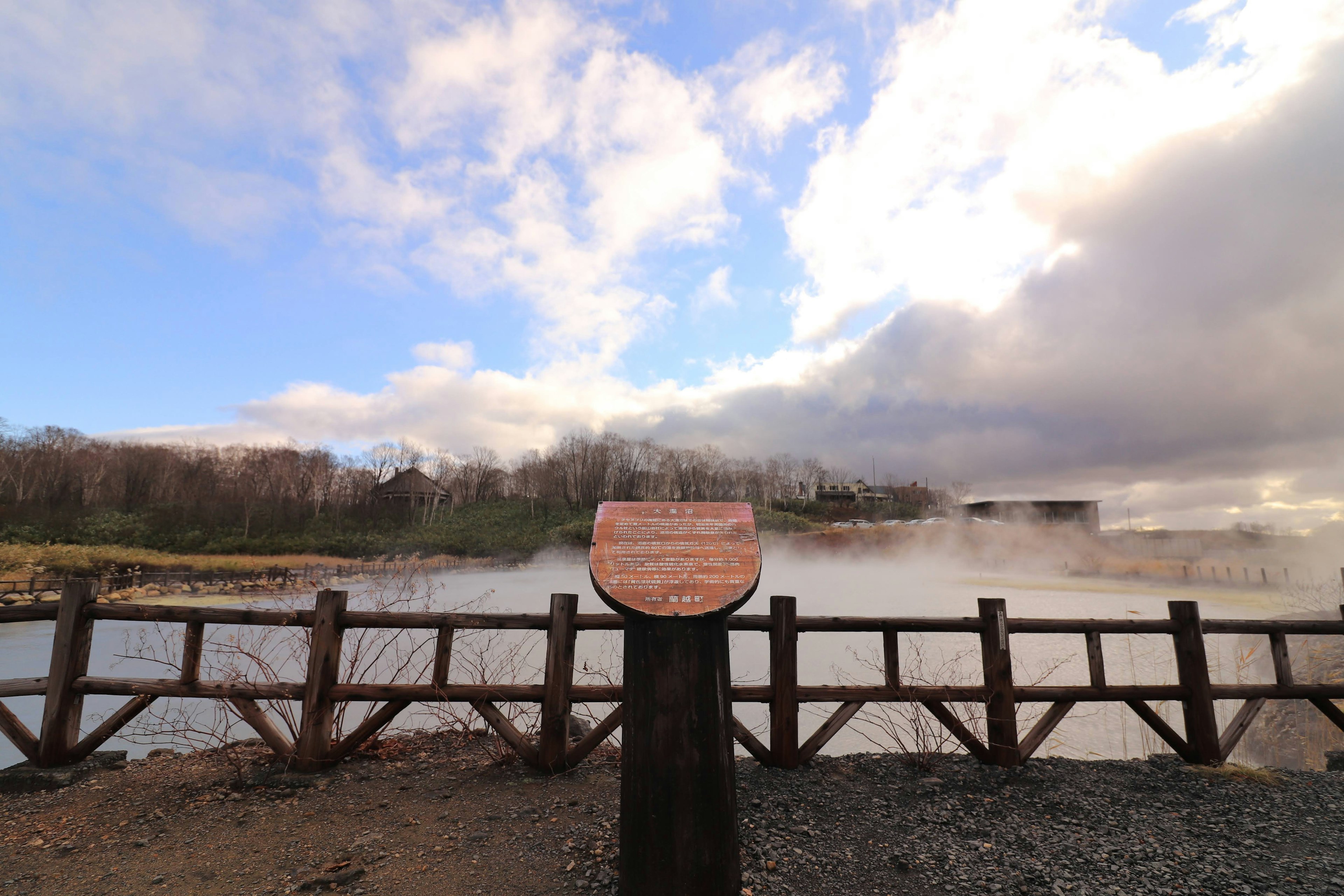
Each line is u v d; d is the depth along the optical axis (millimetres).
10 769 3998
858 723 9719
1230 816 3596
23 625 20641
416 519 64938
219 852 3176
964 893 2814
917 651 5461
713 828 2605
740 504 3418
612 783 3963
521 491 84062
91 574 31812
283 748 4148
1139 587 34000
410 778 4082
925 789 3912
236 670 5121
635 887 2592
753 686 4258
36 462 62406
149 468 66562
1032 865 3039
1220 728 8000
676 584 2814
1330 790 3988
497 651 9641
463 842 3248
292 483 68312
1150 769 4305
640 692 2721
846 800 3752
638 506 3389
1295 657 10008
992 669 4352
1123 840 3309
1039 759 4488
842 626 4328
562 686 4156
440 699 4141
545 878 2902
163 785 3979
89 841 3299
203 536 48719
